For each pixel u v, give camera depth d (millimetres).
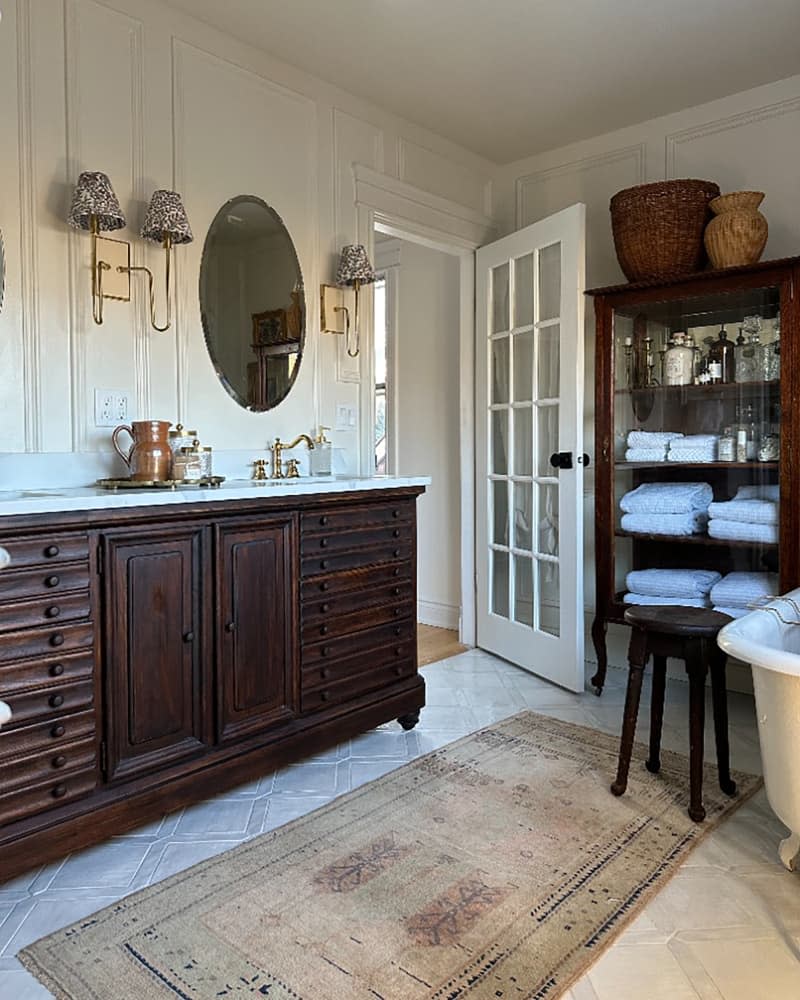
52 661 1811
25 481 2203
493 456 3881
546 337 3459
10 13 2158
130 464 2348
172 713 2074
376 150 3318
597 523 3350
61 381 2287
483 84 3115
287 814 2191
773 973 1509
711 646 2176
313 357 3047
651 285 3117
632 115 3438
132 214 2451
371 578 2656
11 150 2172
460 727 2875
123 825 1954
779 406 2881
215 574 2160
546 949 1577
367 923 1670
